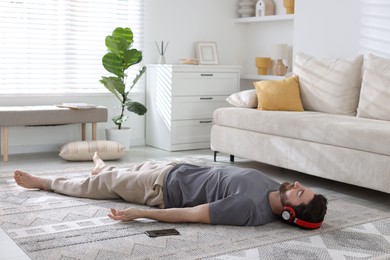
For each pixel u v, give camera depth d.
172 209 2.87
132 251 2.48
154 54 5.90
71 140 5.51
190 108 5.56
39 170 4.39
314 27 5.19
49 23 5.31
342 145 3.67
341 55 4.95
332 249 2.57
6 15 5.11
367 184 3.51
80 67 5.52
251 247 2.57
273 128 4.25
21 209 3.16
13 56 5.17
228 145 4.77
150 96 5.80
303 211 2.78
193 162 4.89
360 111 4.34
